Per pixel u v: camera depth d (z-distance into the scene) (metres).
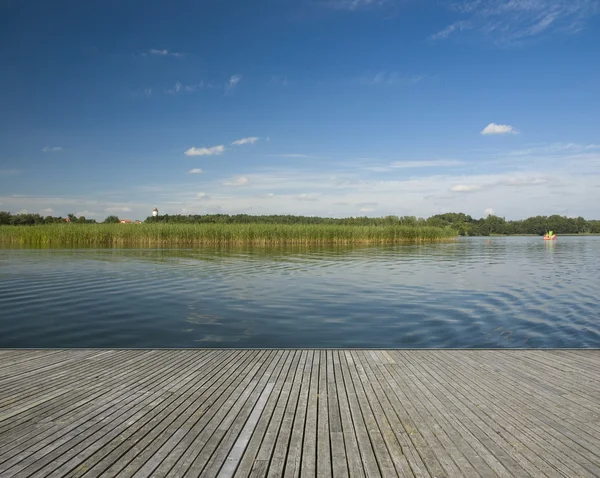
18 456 3.26
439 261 25.00
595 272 19.98
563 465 3.17
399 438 3.61
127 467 3.11
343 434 3.69
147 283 15.11
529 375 5.39
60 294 12.91
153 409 4.23
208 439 3.57
